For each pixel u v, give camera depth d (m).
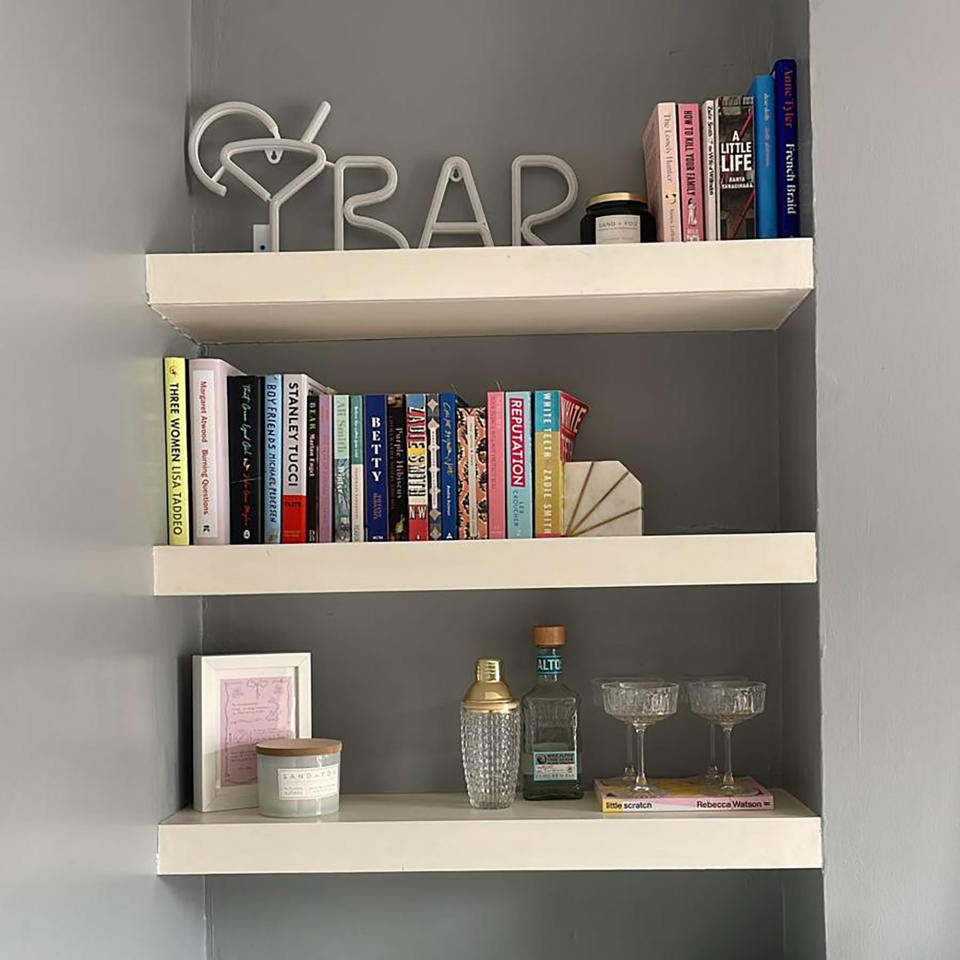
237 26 1.83
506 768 1.62
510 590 1.79
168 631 1.61
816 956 1.55
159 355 1.60
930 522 1.52
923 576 1.51
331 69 1.83
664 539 1.53
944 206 1.53
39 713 1.17
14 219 1.14
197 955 1.73
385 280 1.55
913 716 1.51
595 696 1.67
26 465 1.15
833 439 1.53
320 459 1.63
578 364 1.80
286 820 1.57
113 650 1.39
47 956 1.17
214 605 1.79
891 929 1.50
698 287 1.54
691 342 1.79
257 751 1.61
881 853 1.50
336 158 1.82
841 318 1.53
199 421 1.61
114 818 1.38
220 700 1.64
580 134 1.81
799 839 1.51
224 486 1.61
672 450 1.78
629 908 1.76
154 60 1.62
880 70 1.55
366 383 1.81
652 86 1.81
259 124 1.81
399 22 1.83
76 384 1.29
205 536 1.60
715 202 1.63
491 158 1.81
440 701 1.78
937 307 1.53
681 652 1.77
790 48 1.68
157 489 1.57
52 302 1.23
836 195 1.54
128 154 1.49
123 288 1.46
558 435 1.65
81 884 1.27
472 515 1.64
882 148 1.54
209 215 1.81
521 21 1.82
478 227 1.75
